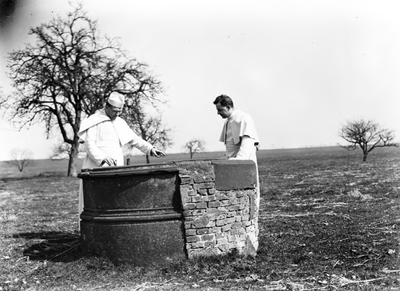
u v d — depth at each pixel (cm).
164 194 648
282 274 608
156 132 5103
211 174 655
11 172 8150
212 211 656
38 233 1003
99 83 4316
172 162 651
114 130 809
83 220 707
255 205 733
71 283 604
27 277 636
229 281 581
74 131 4775
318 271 622
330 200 1546
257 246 755
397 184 2008
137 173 644
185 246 644
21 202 1989
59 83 4297
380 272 611
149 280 595
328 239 845
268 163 6975
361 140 5334
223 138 818
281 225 1038
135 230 641
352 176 2809
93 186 680
